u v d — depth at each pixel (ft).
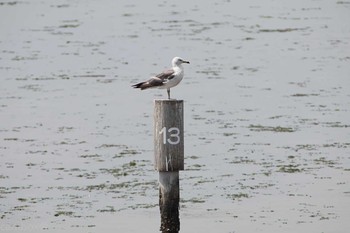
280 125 106.73
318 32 168.25
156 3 200.75
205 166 89.51
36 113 115.85
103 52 156.56
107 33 171.83
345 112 112.88
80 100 122.93
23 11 196.65
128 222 72.54
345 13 185.88
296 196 79.00
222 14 186.80
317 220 72.43
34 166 90.68
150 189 81.87
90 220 73.20
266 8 192.13
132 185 83.25
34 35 172.35
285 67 142.00
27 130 106.83
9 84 133.80
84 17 187.93
